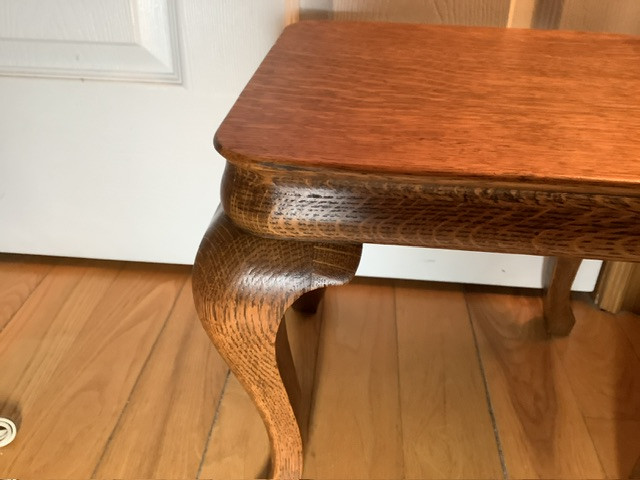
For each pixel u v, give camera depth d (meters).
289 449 0.54
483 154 0.36
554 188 0.34
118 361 0.77
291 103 0.42
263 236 0.40
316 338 0.83
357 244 0.41
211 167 0.81
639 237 0.36
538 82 0.47
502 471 0.65
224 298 0.41
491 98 0.44
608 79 0.47
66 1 0.70
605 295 0.88
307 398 0.73
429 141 0.37
